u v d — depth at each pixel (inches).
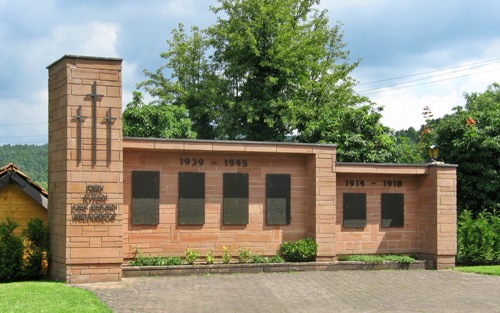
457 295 536.1
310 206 706.2
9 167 666.2
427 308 474.0
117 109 589.6
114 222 584.4
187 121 1225.4
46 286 528.1
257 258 678.5
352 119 1048.2
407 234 758.5
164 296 502.6
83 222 575.2
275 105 1266.0
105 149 584.4
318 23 1502.2
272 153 696.4
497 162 873.5
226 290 538.3
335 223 701.3
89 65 582.9
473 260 761.6
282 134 1315.2
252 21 1288.1
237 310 450.0
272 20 1286.9
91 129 581.0
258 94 1310.3
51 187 611.5
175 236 661.9
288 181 707.4
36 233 611.8
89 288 541.3
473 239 764.6
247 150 669.3
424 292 549.0
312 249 684.7
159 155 660.1
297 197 711.1
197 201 669.3
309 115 1284.4
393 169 735.1
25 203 674.8
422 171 744.3
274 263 666.8
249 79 1316.4
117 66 591.2
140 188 650.8
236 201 684.1
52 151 609.6
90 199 577.3
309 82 1347.2
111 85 589.0
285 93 1331.2
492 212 880.9
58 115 593.9
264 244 694.5
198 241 669.9
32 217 674.8
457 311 464.1
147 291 526.9
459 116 953.5
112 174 585.0
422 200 759.1
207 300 487.8
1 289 506.0
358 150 1016.9
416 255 759.1
